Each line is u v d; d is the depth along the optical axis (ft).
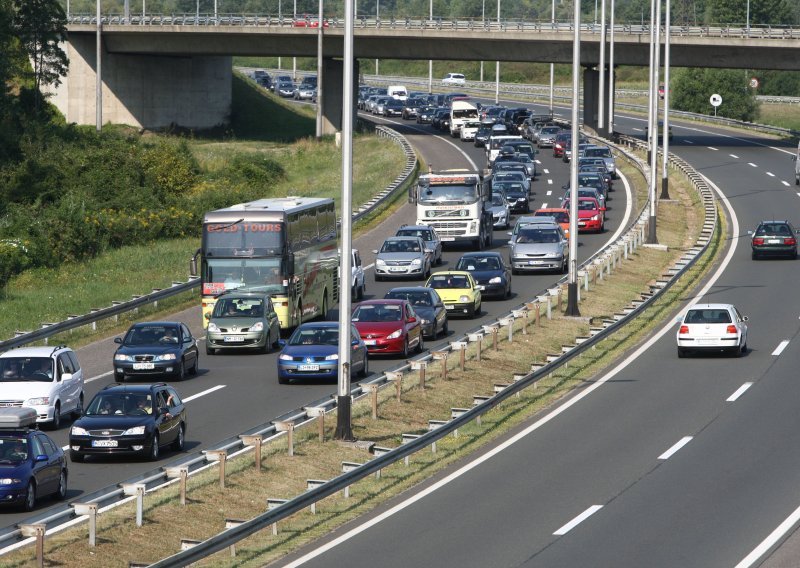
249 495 262.67
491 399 326.65
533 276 636.48
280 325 481.87
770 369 403.13
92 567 211.82
